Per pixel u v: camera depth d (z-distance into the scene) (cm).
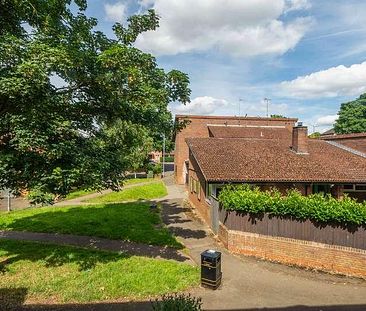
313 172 1722
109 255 1208
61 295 872
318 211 1121
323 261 1129
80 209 2127
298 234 1174
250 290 938
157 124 1255
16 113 905
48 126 884
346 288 972
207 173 1619
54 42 915
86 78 954
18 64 836
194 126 3616
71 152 925
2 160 838
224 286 961
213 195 1627
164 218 1891
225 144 2109
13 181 936
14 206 2364
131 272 1033
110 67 910
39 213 1992
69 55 837
